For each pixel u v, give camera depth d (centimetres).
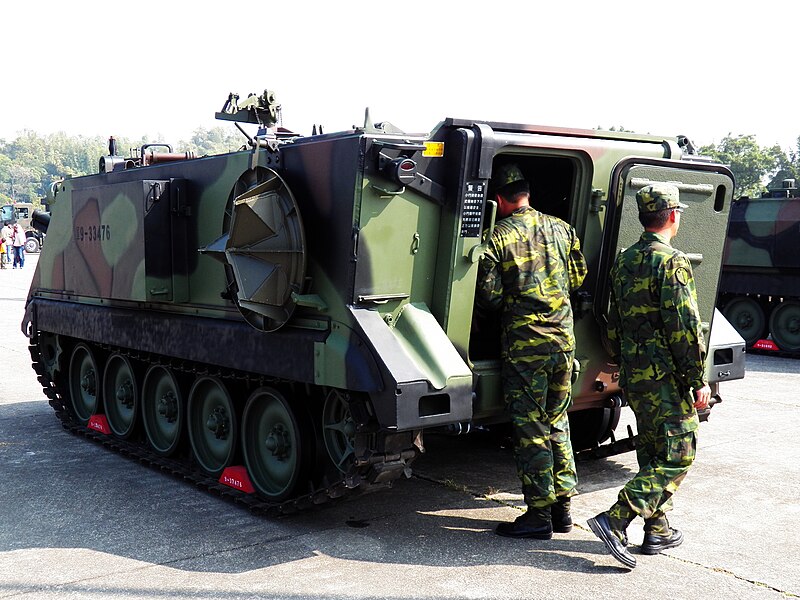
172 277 630
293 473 547
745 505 578
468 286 502
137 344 679
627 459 702
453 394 471
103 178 750
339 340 480
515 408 499
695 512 563
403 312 491
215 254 548
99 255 703
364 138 461
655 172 554
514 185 515
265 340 536
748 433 788
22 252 3372
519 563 470
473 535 515
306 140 514
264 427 584
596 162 545
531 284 493
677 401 469
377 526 532
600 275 554
